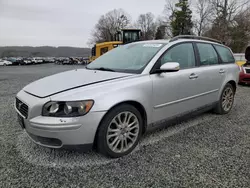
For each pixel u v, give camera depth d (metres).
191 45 3.46
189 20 43.88
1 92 6.76
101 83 2.41
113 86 2.39
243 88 7.47
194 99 3.36
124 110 2.45
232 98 4.38
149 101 2.68
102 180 2.05
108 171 2.20
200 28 42.22
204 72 3.48
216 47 4.04
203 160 2.41
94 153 2.57
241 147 2.74
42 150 2.63
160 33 51.34
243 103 5.16
